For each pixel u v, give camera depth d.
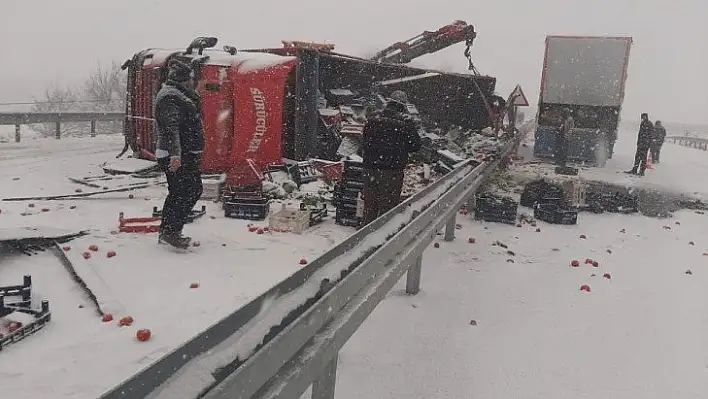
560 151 17.94
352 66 14.88
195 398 1.78
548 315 5.41
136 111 12.55
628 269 7.31
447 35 18.95
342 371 3.94
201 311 4.69
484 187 12.01
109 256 5.95
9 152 14.73
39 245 6.18
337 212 8.30
